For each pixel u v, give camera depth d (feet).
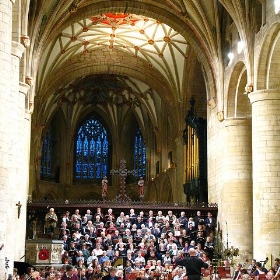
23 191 109.29
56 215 121.39
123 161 141.38
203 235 116.06
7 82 67.21
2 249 65.00
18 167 99.81
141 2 130.11
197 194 136.15
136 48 158.10
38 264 88.33
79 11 128.57
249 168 114.83
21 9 84.74
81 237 107.96
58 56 153.99
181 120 156.25
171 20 130.31
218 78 118.73
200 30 122.52
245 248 111.86
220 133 118.73
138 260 97.60
